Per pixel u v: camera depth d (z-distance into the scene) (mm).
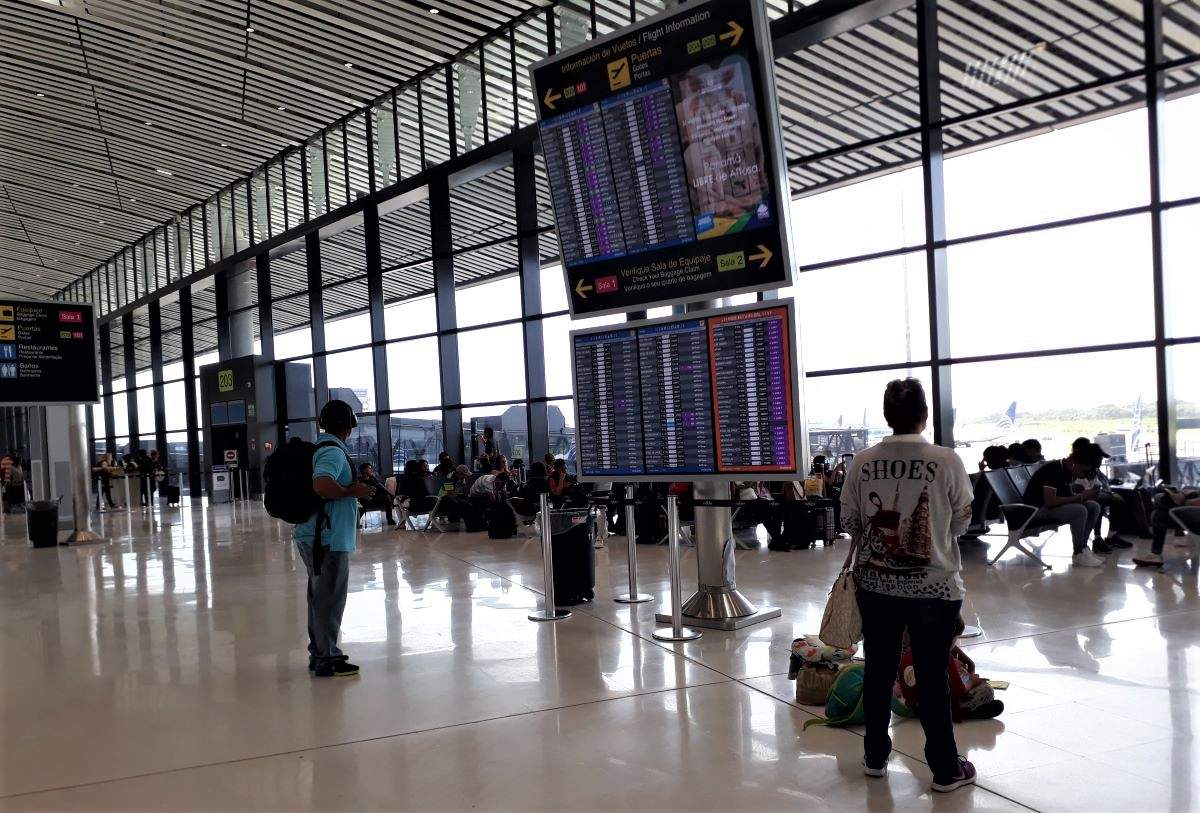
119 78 17062
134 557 11477
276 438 22422
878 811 3023
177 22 14867
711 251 5887
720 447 5789
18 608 8055
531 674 5074
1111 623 5531
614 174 6266
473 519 13039
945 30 10453
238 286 24156
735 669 4996
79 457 13469
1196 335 8758
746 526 9883
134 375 30844
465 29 14820
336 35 15078
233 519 16703
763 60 5461
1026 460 9133
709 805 3148
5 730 4426
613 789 3344
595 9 13141
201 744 4094
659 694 4570
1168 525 7402
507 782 3471
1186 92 8797
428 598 7754
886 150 11148
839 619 3490
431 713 4418
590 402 6465
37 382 12859
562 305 15523
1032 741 3602
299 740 4090
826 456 11711
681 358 5965
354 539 5328
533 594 7734
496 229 16844
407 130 16938
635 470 6227
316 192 19641
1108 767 3305
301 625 6805
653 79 5969
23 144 20438
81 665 5770
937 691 3115
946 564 3041
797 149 12055
